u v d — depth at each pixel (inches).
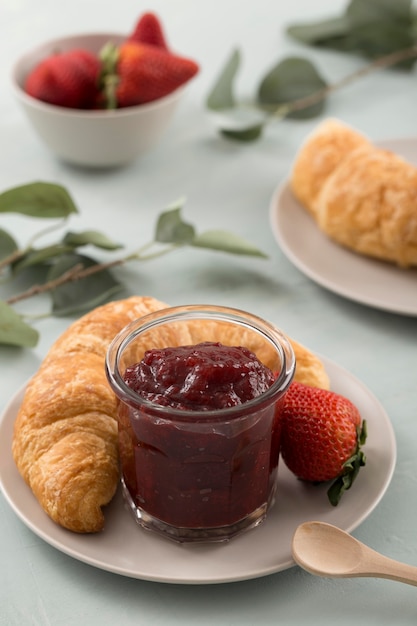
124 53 36.8
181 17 49.9
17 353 30.4
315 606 24.1
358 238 32.6
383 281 32.0
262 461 24.4
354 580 24.6
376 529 25.6
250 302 32.1
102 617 23.9
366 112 41.2
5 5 51.9
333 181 33.3
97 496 24.7
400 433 27.8
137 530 24.9
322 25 46.1
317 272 32.1
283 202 35.0
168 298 32.3
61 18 50.1
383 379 29.4
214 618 23.9
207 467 23.9
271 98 41.1
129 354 25.1
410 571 23.7
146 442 24.0
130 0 52.3
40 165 38.2
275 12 50.3
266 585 24.5
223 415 23.3
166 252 33.3
